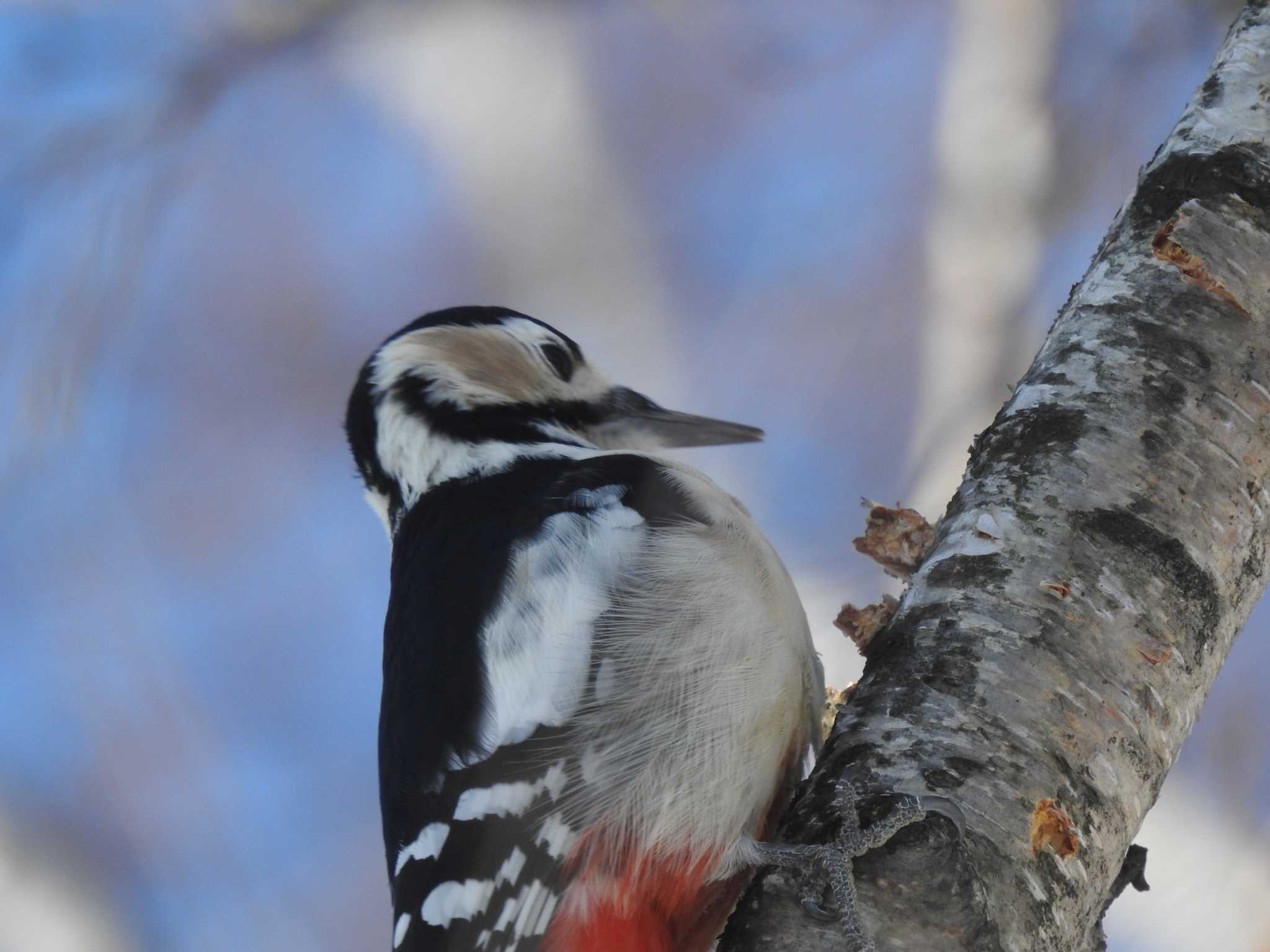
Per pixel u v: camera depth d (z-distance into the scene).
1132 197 6.74
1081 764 5.63
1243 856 9.12
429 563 7.30
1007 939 5.27
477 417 8.34
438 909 6.46
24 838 10.23
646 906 6.40
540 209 13.07
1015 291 11.34
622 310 12.70
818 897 5.37
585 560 6.82
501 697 6.59
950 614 5.95
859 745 5.75
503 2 12.95
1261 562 6.16
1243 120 6.62
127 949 10.13
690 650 6.55
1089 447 6.14
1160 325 6.32
